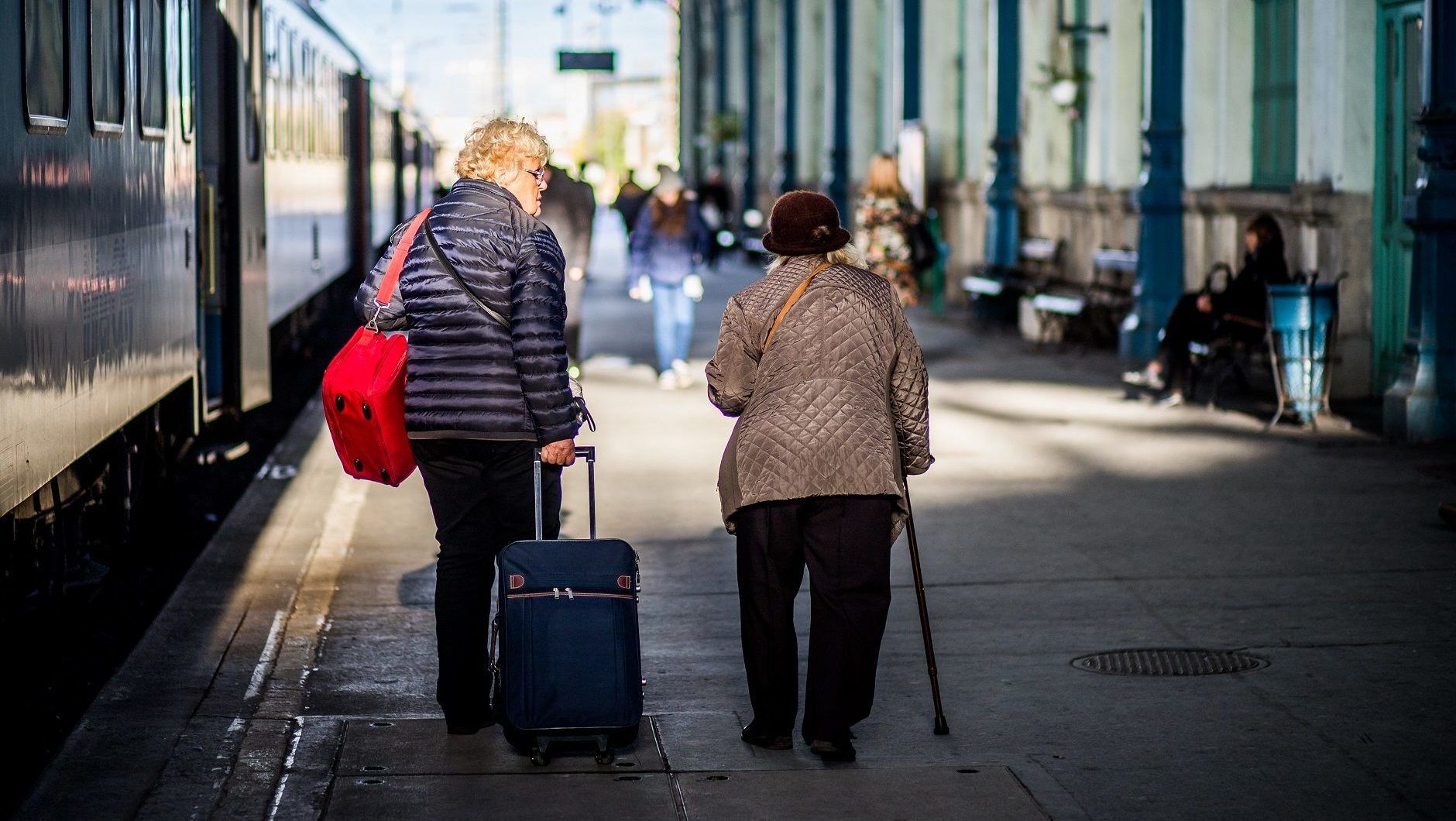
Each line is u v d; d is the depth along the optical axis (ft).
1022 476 34.47
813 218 17.92
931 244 52.80
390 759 17.90
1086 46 63.87
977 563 26.99
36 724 21.12
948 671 21.24
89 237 22.93
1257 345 42.83
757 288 17.92
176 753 18.19
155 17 27.94
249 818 16.22
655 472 35.68
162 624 23.61
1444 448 36.78
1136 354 55.06
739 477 17.58
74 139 22.03
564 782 17.19
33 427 19.79
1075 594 24.99
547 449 17.52
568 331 49.83
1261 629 22.94
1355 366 44.47
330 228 66.08
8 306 18.65
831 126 98.73
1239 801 16.58
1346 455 36.24
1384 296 43.73
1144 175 54.70
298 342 62.75
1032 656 21.84
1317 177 45.34
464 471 18.06
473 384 17.58
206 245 34.94
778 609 17.93
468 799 16.70
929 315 75.25
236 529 29.96
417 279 17.69
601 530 30.04
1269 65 49.96
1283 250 42.37
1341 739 18.43
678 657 22.09
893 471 17.39
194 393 32.17
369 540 29.25
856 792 16.90
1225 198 51.03
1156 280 54.44
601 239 176.35
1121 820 16.10
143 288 26.78
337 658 22.09
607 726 17.25
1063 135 66.90
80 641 25.12
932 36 83.46
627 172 87.40
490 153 18.06
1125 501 31.73
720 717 19.40
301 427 42.73
